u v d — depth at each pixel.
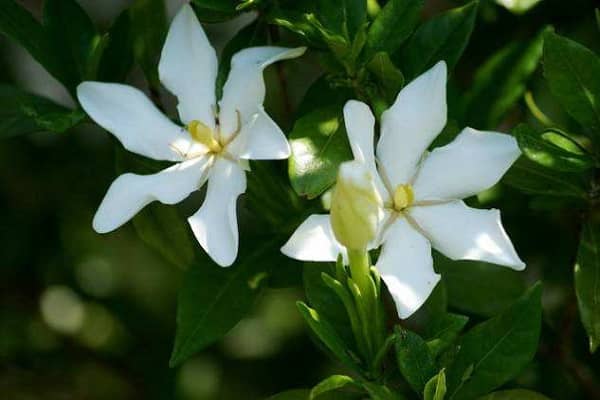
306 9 0.81
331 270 0.78
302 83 0.93
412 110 0.77
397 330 0.75
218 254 0.77
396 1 0.79
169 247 0.82
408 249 0.76
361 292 0.75
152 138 0.79
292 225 0.81
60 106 0.84
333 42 0.78
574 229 0.85
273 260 0.81
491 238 0.76
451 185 0.77
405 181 0.77
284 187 0.81
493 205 0.85
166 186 0.78
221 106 0.78
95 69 0.81
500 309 0.81
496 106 0.83
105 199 0.78
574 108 0.79
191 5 0.82
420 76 0.77
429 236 0.77
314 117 0.78
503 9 0.86
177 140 0.79
